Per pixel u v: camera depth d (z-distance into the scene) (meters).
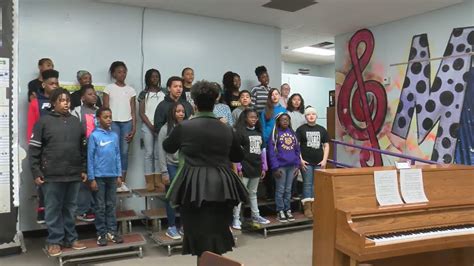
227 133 2.42
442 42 5.22
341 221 2.41
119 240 3.71
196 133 2.34
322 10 5.24
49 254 3.39
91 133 3.62
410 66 5.62
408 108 5.66
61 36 4.55
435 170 2.81
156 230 4.40
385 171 2.65
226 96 5.08
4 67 3.71
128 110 4.61
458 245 2.53
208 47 5.41
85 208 4.00
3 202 3.74
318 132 4.84
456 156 5.06
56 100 3.38
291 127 4.85
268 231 4.61
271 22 5.76
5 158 3.74
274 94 4.72
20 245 3.85
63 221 3.53
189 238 2.37
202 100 2.40
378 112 6.11
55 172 3.34
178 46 5.20
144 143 4.71
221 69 5.51
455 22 5.06
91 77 4.58
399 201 2.62
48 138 3.35
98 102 4.47
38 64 4.39
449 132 5.14
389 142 5.95
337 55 6.83
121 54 4.86
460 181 2.87
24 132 4.38
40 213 3.99
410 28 5.62
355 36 6.46
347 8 5.19
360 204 2.54
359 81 6.42
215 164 2.37
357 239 2.28
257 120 4.47
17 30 3.79
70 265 3.53
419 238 2.41
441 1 4.93
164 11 5.11
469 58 4.91
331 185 2.51
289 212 4.67
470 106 4.91
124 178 4.57
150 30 5.03
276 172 4.56
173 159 3.87
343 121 6.74
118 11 4.84
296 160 4.62
